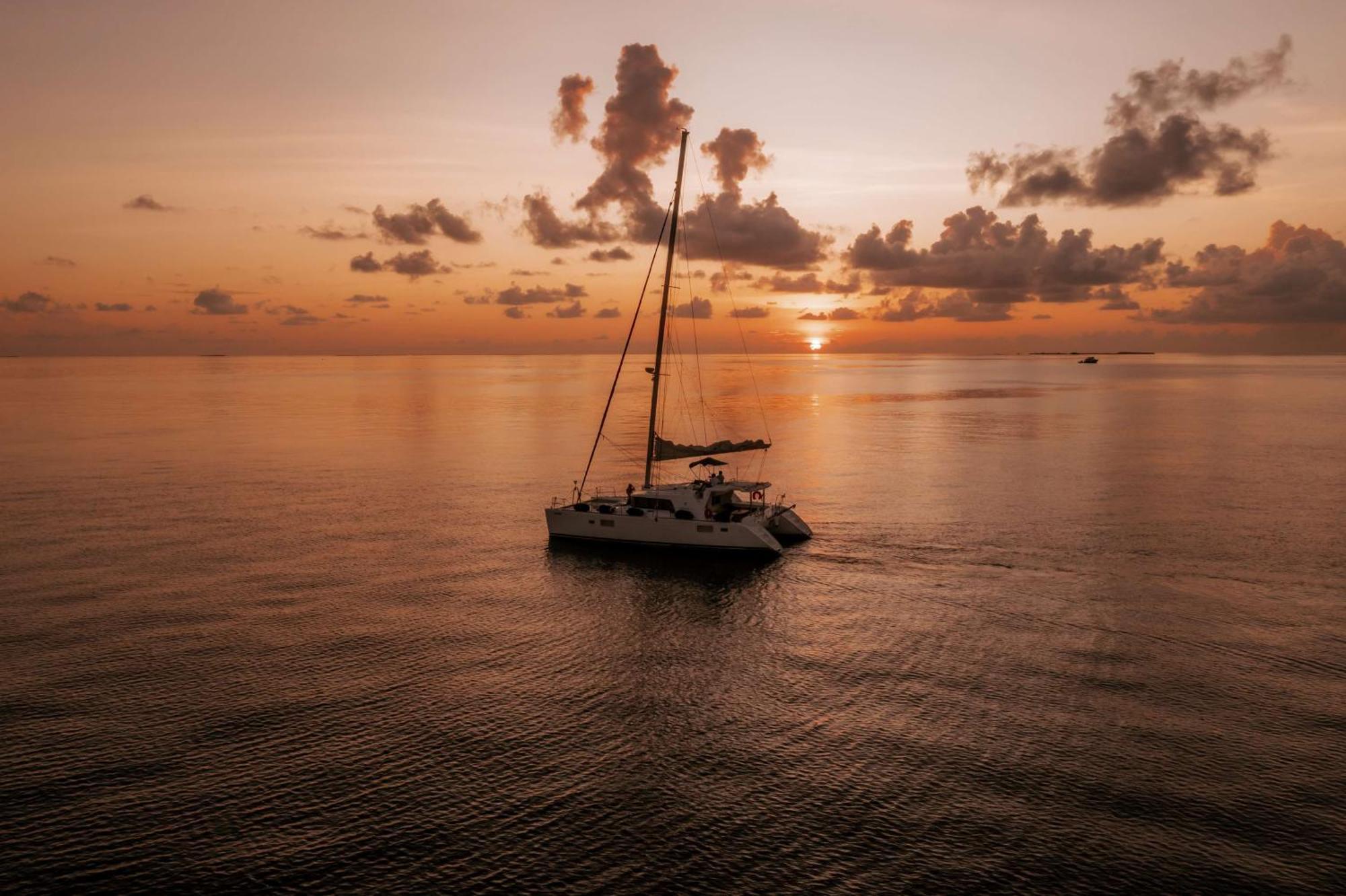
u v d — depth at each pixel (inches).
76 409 5885.8
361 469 2992.1
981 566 1680.6
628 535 1870.1
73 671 1164.5
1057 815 824.9
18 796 858.8
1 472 2908.5
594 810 845.2
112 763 924.0
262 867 755.4
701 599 1513.3
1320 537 1870.1
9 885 729.0
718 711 1061.1
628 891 727.7
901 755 943.0
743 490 1961.1
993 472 2854.3
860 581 1606.8
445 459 3238.2
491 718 1043.3
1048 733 987.3
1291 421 4665.4
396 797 865.5
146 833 802.8
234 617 1395.2
